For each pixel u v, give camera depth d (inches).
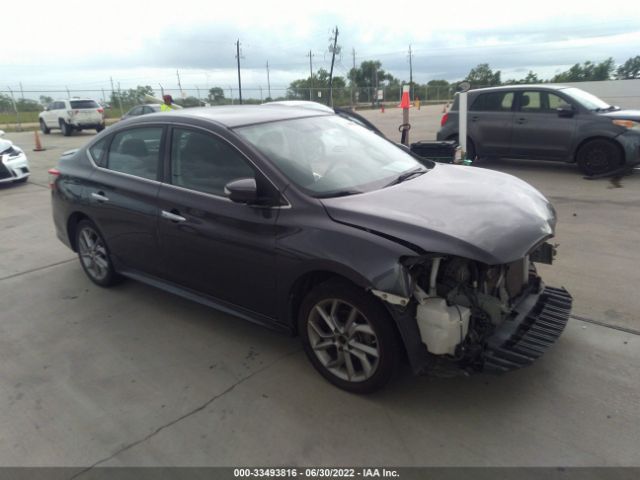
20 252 228.5
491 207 114.6
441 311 100.0
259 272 123.3
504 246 101.9
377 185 127.9
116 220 160.2
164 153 147.0
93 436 106.6
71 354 139.6
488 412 107.7
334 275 112.4
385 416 108.0
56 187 185.2
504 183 135.9
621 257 187.6
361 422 106.7
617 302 151.9
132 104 1390.3
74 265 209.5
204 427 107.6
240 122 138.1
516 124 369.1
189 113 149.6
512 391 113.9
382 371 107.8
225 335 146.1
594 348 128.3
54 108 924.0
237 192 115.8
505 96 376.8
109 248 169.9
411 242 100.8
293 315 123.0
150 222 148.0
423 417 107.1
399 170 141.8
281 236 116.5
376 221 107.2
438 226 103.6
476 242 100.0
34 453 102.3
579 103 345.4
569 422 103.3
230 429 106.5
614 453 94.8
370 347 110.1
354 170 133.5
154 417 111.6
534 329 119.0
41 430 109.0
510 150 377.1
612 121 327.6
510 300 122.5
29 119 1348.4
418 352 103.2
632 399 109.0
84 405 116.9
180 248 141.7
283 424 107.3
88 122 901.2
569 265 182.2
